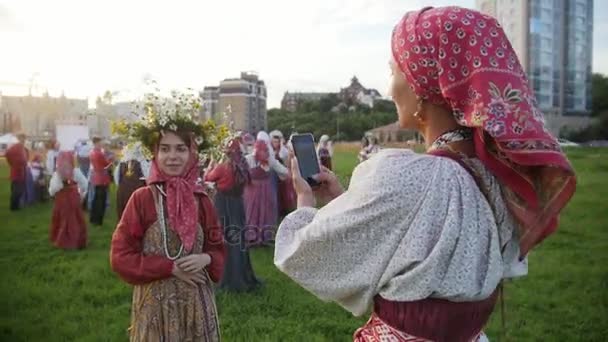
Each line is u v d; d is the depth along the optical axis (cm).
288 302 466
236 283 491
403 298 98
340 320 424
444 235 96
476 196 100
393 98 111
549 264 517
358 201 100
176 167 243
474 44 97
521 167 99
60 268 595
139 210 236
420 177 99
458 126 105
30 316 445
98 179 868
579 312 418
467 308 99
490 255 100
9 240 728
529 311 423
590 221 606
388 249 98
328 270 104
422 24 101
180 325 233
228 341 382
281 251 110
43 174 1033
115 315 449
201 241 243
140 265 228
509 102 95
